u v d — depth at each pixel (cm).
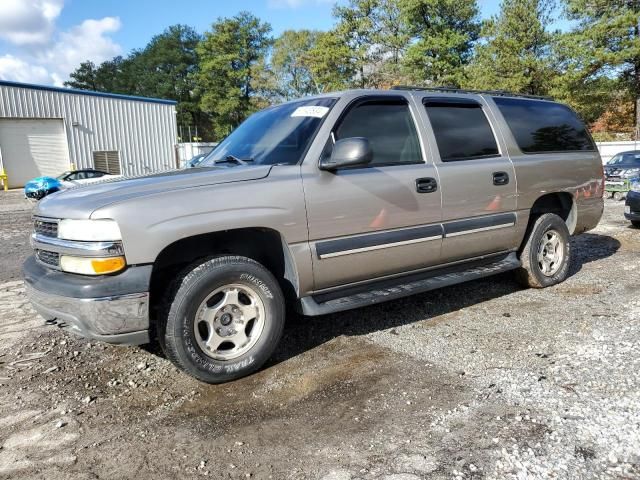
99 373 367
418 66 4309
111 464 256
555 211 551
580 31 3331
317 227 359
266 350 351
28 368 379
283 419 292
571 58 3247
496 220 463
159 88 8006
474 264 473
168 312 319
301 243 354
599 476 227
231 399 320
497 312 461
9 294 578
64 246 313
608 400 291
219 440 274
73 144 3056
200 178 337
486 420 278
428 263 427
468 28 4259
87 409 315
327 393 320
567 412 281
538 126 523
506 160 477
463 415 284
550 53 3397
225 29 6425
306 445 264
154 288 347
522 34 3369
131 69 8731
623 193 1552
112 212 300
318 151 367
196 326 326
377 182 385
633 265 619
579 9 3294
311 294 372
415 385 324
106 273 301
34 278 333
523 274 520
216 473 245
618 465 234
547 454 244
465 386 319
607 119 3916
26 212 1659
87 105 3094
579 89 3269
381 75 5100
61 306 313
